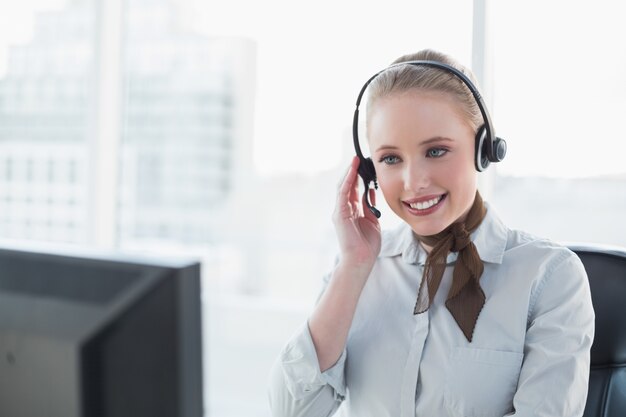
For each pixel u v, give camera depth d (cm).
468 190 104
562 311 104
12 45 336
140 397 63
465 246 110
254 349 352
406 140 100
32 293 69
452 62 106
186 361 62
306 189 339
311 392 110
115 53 314
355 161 115
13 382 70
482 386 105
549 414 97
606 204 239
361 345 115
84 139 329
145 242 349
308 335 108
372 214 115
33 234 339
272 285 359
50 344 67
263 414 305
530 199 241
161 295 62
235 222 358
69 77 330
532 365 102
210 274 362
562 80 226
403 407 109
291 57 308
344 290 109
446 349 108
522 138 229
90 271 65
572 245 126
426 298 110
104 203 313
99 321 65
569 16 225
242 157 343
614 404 119
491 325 107
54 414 68
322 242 344
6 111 340
